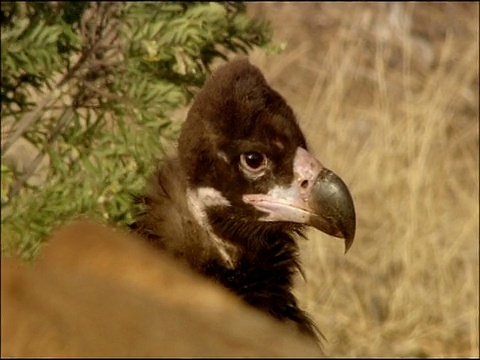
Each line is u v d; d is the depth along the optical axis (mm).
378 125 27391
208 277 11039
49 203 13320
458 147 28922
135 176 13508
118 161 14234
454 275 26109
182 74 14891
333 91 28781
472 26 35750
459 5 37469
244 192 11109
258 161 11164
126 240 4754
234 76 11281
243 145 11109
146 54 14625
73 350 3926
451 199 27266
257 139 11141
